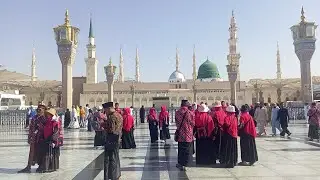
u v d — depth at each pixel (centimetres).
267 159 1236
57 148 1093
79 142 1977
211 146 1152
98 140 1677
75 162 1251
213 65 11144
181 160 1073
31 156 1078
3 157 1394
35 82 10256
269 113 3023
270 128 2833
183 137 1071
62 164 1208
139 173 1026
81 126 3431
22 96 6812
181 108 1090
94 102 9794
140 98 9888
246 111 1162
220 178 934
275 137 2073
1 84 9481
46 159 1065
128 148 1628
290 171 1009
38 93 9662
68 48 4156
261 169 1053
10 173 1053
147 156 1382
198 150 1159
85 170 1095
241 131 1148
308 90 4278
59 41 4159
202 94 9875
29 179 962
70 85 4206
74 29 4241
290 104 4422
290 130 2564
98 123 1669
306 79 4294
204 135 1150
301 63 4341
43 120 1077
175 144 1823
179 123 1082
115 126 905
